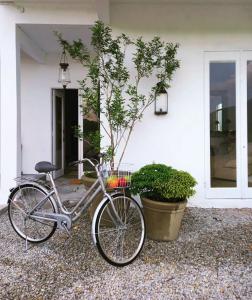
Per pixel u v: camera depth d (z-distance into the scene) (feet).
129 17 14.90
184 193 10.44
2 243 10.66
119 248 9.73
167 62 14.05
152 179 10.67
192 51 15.02
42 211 10.11
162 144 15.19
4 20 15.03
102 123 14.62
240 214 14.11
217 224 12.67
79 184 20.27
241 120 15.14
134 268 8.93
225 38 14.98
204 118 15.14
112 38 14.94
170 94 15.12
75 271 8.74
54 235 11.29
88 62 13.89
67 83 19.43
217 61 15.11
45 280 8.25
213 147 15.34
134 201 9.89
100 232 9.20
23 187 10.57
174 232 10.85
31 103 21.76
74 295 7.55
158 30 14.94
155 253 9.91
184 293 7.63
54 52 21.08
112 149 13.29
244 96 15.08
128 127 14.82
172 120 15.16
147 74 14.48
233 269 8.84
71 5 15.02
